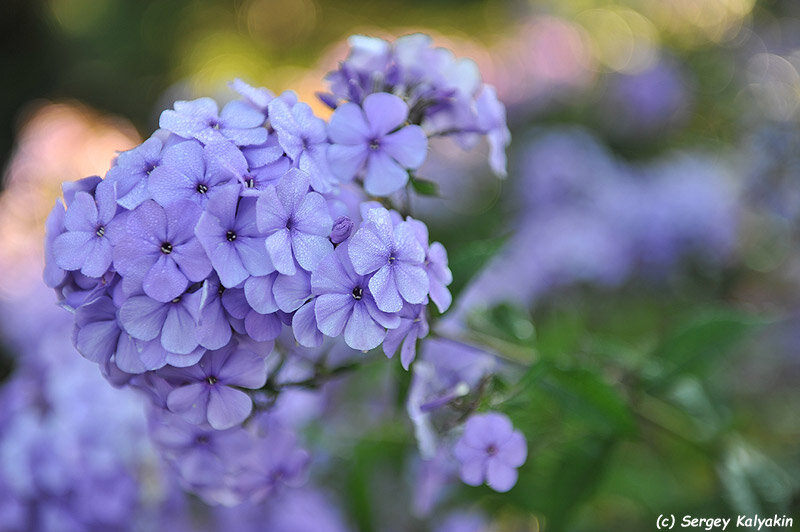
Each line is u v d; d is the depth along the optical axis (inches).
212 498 22.5
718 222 38.4
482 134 23.3
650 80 50.5
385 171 21.5
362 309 20.1
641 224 38.9
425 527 30.1
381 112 21.4
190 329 19.9
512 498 25.4
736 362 35.0
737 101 46.8
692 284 39.7
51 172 43.7
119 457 26.5
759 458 26.2
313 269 19.9
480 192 47.4
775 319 25.2
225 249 19.7
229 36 104.9
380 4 104.8
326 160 21.2
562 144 42.6
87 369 27.1
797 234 39.1
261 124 20.8
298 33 105.3
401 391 23.5
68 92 93.7
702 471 27.5
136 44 98.8
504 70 53.8
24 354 39.9
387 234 20.1
